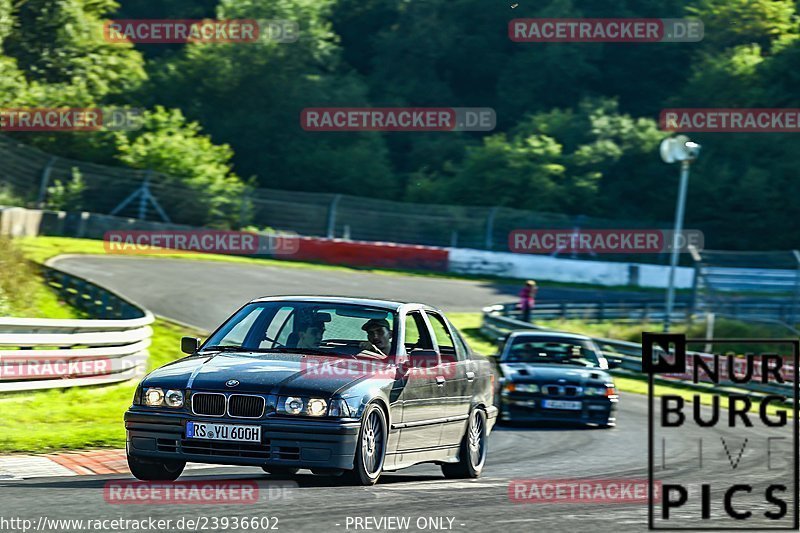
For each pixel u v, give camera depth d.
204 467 36.66
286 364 30.48
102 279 112.44
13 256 87.69
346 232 181.75
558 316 137.25
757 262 169.88
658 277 179.50
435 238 185.25
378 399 30.31
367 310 33.59
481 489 32.12
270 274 134.88
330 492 28.48
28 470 33.88
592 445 52.41
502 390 62.78
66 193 165.75
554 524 25.02
